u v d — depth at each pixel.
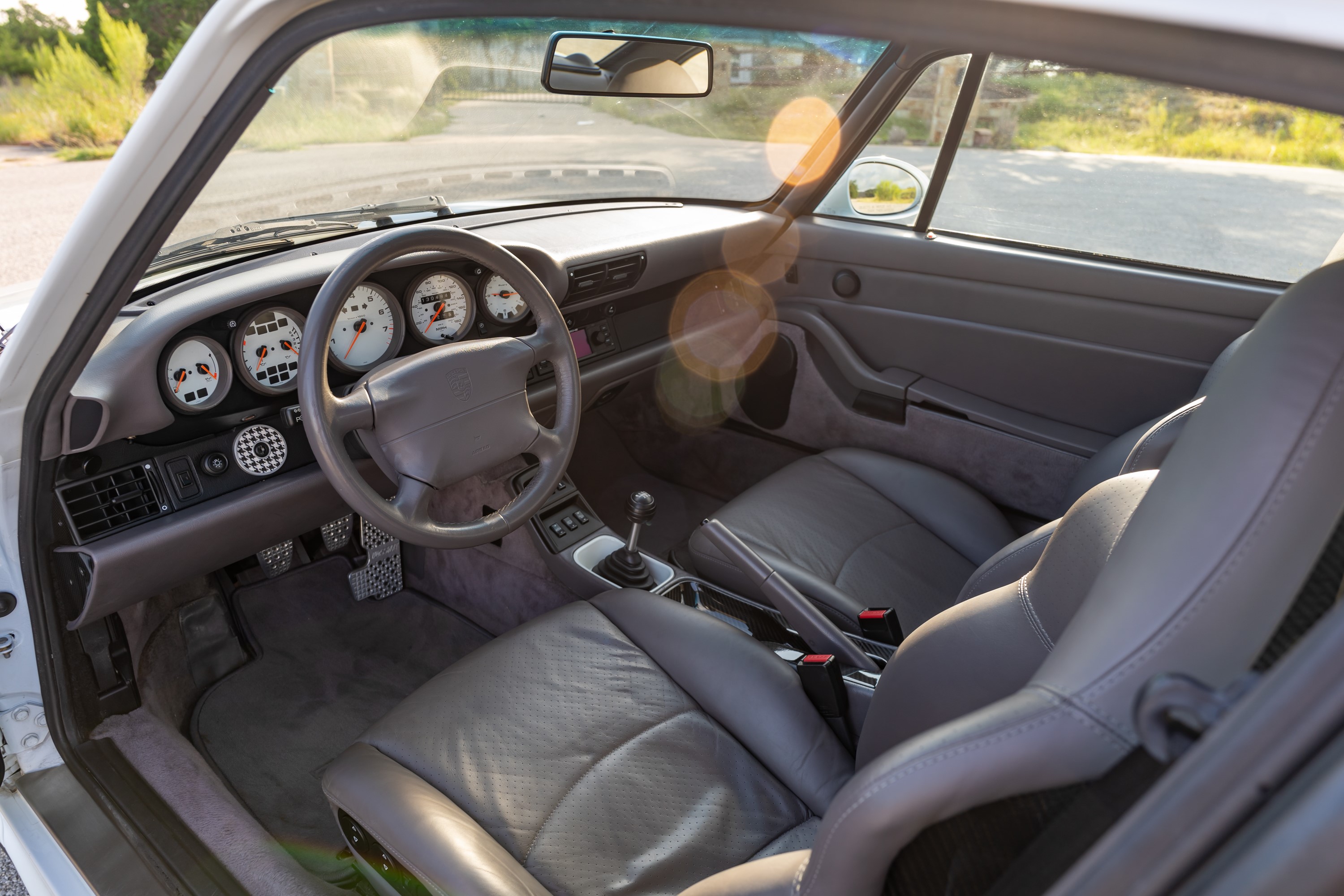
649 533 2.47
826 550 1.76
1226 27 0.39
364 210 1.90
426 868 0.95
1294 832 0.37
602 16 0.55
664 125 4.86
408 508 1.32
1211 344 1.94
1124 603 0.53
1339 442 0.49
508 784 1.12
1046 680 0.55
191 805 1.35
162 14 12.77
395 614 2.14
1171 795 0.43
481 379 1.37
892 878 0.63
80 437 1.22
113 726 1.48
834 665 1.22
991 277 2.14
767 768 1.21
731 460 2.64
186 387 1.39
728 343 2.42
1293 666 0.39
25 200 9.89
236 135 0.82
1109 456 1.64
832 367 2.42
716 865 1.08
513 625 2.02
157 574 1.45
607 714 1.23
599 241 2.00
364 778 1.08
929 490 1.95
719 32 2.04
